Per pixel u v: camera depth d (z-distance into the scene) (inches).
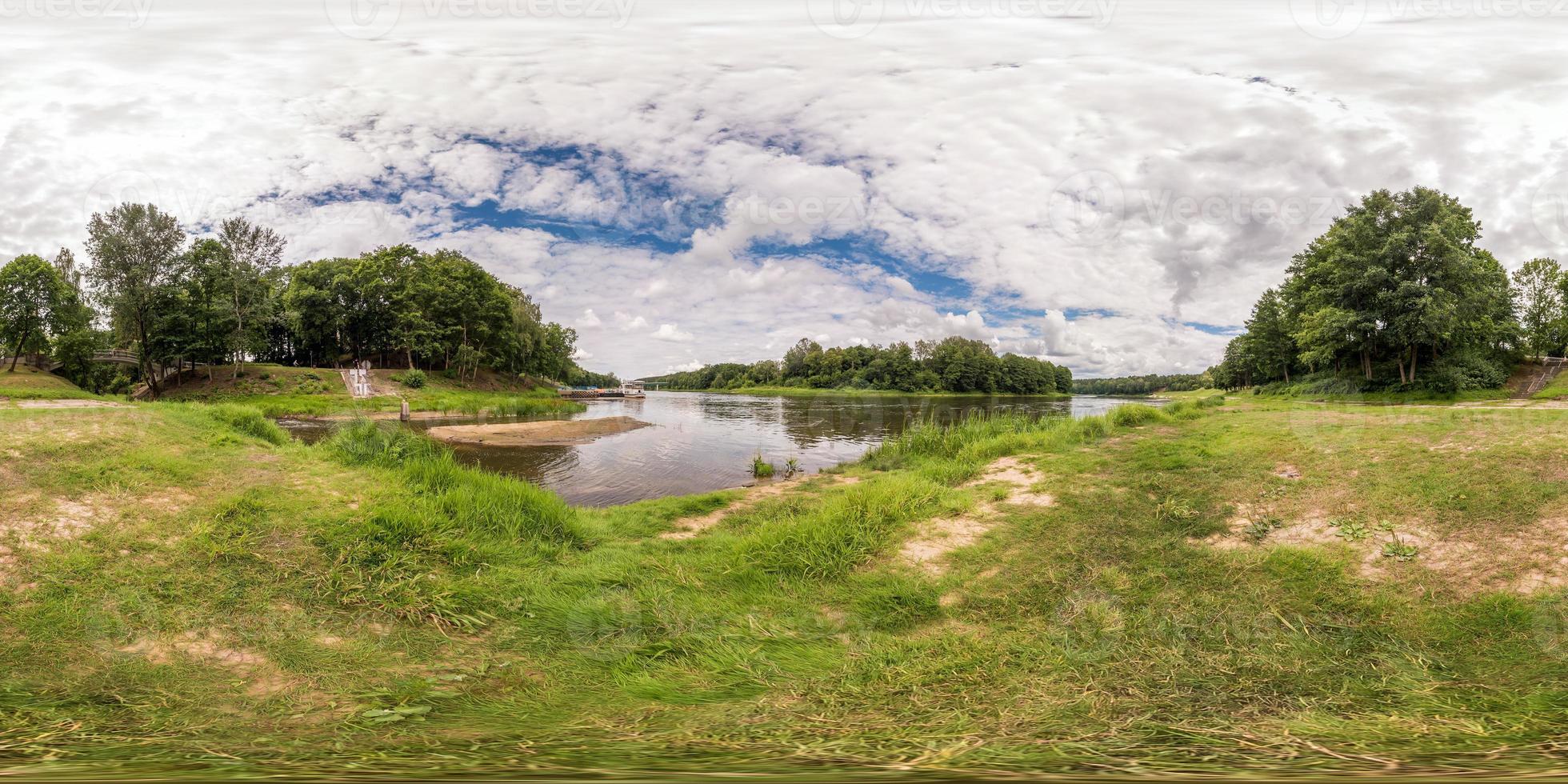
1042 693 144.0
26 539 203.3
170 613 178.7
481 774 91.3
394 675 159.6
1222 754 101.7
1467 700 132.6
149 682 146.4
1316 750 103.0
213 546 215.5
